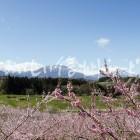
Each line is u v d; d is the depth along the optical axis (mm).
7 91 75062
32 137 5465
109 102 4363
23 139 5430
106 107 4363
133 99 4066
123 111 4223
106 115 4332
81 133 6109
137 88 4094
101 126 3768
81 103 3725
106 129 3789
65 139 6406
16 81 73500
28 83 69625
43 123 7535
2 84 77688
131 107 4098
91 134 5660
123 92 4055
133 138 4617
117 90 4082
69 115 7016
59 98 3660
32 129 7090
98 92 4379
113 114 4316
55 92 3666
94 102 4293
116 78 4066
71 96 3662
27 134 5484
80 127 6332
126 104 4164
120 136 4496
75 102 3662
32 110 5051
